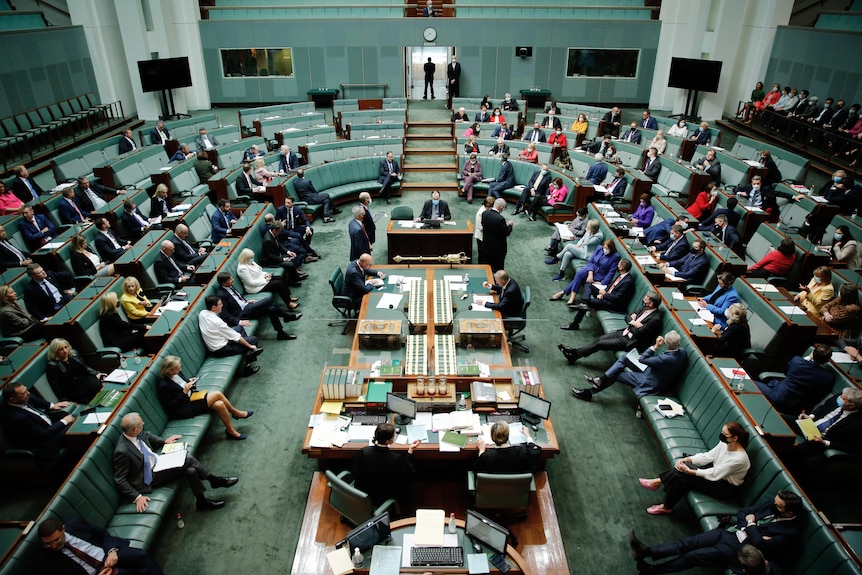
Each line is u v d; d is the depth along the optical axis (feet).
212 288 25.07
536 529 16.76
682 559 15.03
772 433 16.84
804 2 66.49
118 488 16.10
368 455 15.75
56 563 13.50
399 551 14.12
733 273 26.63
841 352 21.31
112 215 32.55
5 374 18.52
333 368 19.69
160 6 63.41
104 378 20.12
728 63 60.44
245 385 23.67
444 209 35.88
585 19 68.59
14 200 32.27
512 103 62.28
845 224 30.42
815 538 13.47
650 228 33.55
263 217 33.19
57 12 63.00
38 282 24.34
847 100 49.42
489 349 21.68
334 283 26.68
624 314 26.35
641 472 19.38
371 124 52.75
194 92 72.13
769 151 42.55
